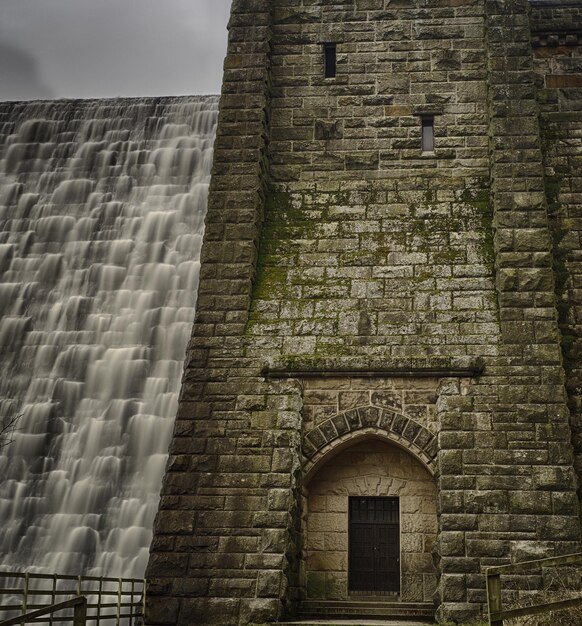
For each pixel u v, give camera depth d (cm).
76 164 3256
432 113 2017
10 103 3500
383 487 1734
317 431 1717
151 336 2714
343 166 1998
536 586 1524
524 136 1905
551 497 1592
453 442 1652
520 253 1800
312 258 1898
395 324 1784
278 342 1786
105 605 1385
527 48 1986
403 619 1608
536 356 1709
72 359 2688
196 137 3228
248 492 1642
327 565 1702
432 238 1888
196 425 1717
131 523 2317
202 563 1590
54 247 3017
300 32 2120
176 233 2978
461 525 1584
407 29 2091
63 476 2433
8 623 987
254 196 1917
